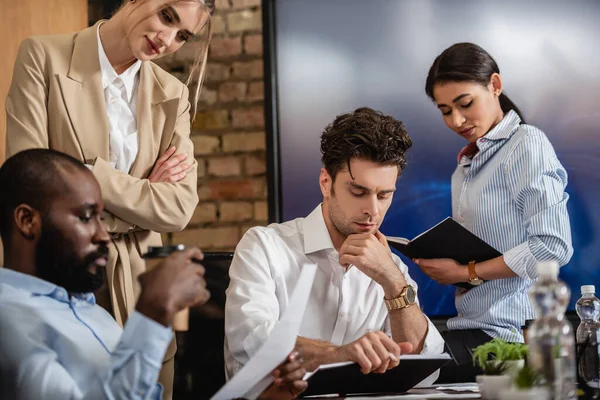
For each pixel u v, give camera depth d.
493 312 2.66
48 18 3.30
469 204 2.74
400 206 3.53
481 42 3.54
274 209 3.60
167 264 1.35
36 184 1.50
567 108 3.50
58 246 1.50
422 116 3.56
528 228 2.62
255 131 3.93
